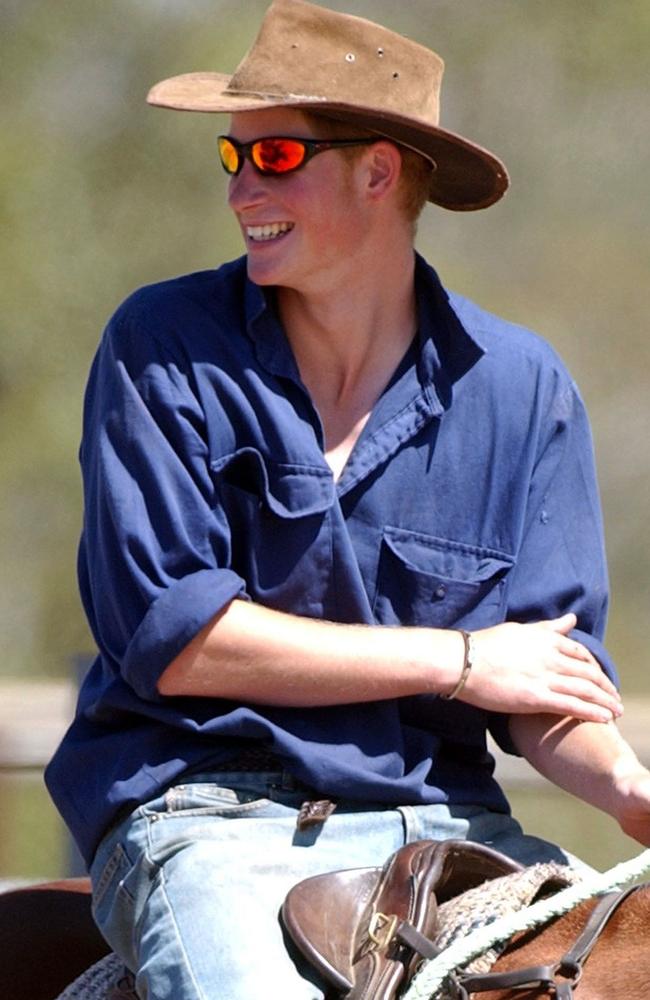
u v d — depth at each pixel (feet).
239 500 34.55
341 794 33.65
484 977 27.81
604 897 29.25
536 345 37.42
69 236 160.97
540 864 30.37
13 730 64.08
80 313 161.17
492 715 36.94
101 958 37.29
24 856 104.63
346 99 35.68
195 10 168.55
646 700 66.28
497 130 181.57
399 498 35.50
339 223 35.12
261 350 34.94
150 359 34.71
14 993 36.94
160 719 33.63
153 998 30.81
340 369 35.94
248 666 33.30
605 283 183.62
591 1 177.47
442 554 35.68
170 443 34.32
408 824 34.09
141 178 164.25
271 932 30.78
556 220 182.60
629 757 35.19
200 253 164.76
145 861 32.81
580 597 36.86
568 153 181.27
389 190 35.73
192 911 31.32
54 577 169.37
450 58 180.45
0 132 161.17
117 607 33.78
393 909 30.01
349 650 33.65
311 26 35.94
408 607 35.47
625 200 181.88
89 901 38.83
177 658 33.17
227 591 33.14
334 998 29.32
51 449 161.38
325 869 32.78
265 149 34.88
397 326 36.24
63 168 161.79
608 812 35.17
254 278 35.01
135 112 164.76
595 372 183.73
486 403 36.24
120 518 33.73
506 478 36.27
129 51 166.50
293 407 34.99
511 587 36.45
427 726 35.86
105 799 33.63
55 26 164.86
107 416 34.65
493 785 36.60
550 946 29.07
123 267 163.22
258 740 33.81
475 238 183.73
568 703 34.99
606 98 180.34
